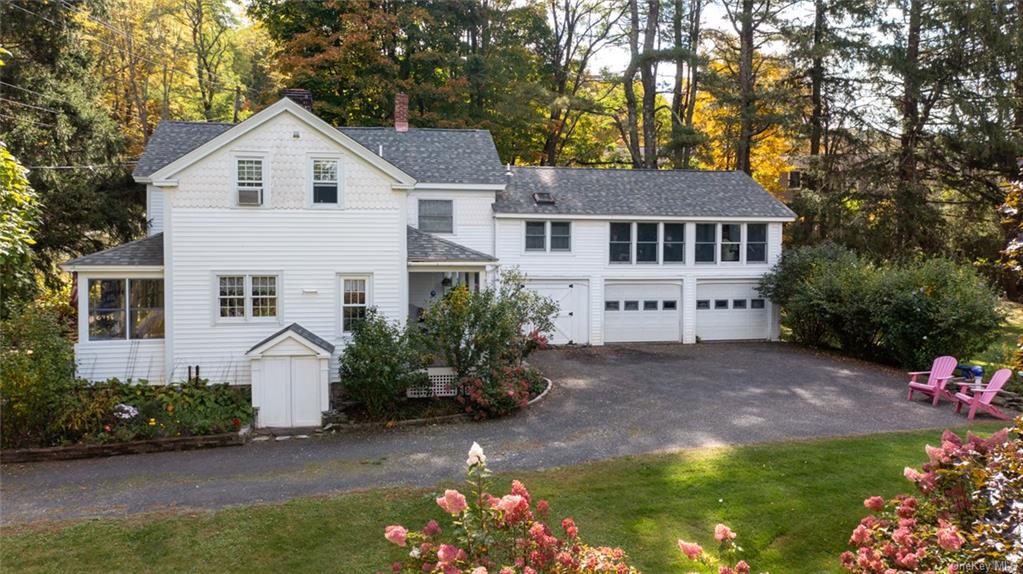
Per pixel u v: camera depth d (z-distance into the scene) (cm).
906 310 1962
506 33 3831
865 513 929
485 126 3531
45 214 2328
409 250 1806
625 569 546
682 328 2569
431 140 2500
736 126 3356
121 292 1619
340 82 3316
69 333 2112
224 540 863
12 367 1245
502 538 526
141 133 3953
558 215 2400
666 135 3644
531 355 2269
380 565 805
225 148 1611
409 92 3347
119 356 1603
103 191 2598
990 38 2869
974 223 3194
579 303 2484
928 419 1439
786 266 2497
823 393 1695
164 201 1591
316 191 1666
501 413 1491
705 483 1044
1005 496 493
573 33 4103
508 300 1658
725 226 2598
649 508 955
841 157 3262
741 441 1272
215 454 1258
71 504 992
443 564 451
